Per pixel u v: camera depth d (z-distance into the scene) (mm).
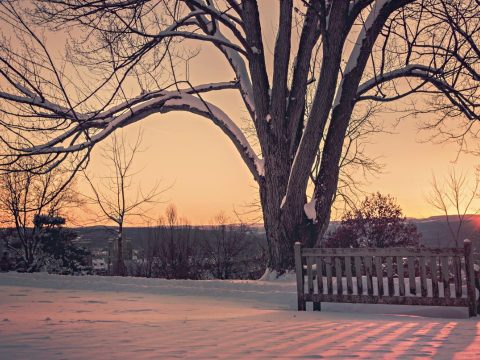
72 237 49156
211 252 46594
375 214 39312
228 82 24625
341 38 20641
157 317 9898
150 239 45750
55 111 20766
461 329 7613
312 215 21500
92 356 5066
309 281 12289
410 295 11438
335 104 22188
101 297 14945
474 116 20969
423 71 22359
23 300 13930
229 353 5184
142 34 19688
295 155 22500
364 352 5172
